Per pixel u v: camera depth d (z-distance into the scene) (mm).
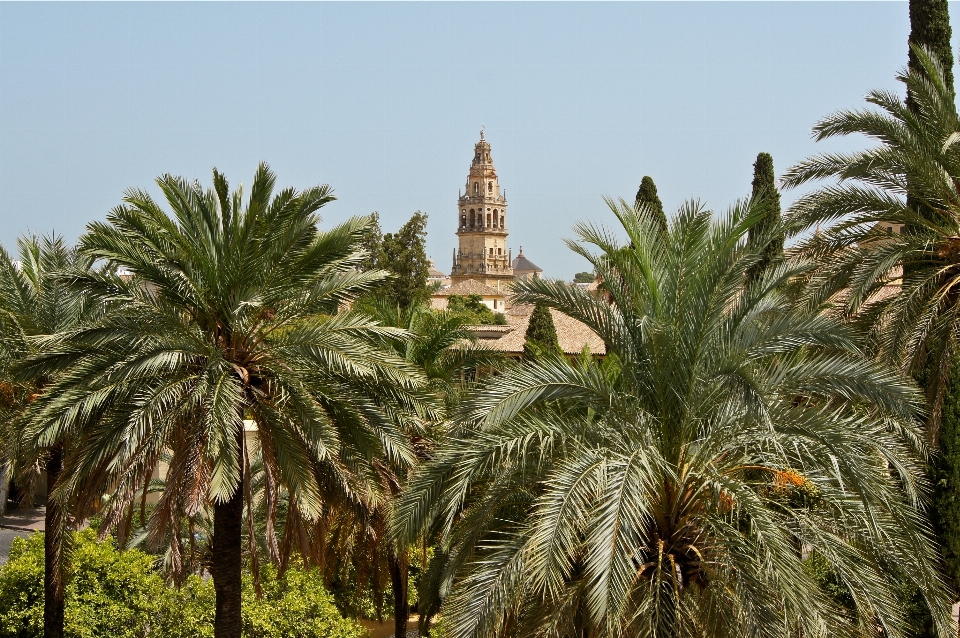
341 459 14727
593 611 9039
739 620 10047
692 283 11258
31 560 21719
